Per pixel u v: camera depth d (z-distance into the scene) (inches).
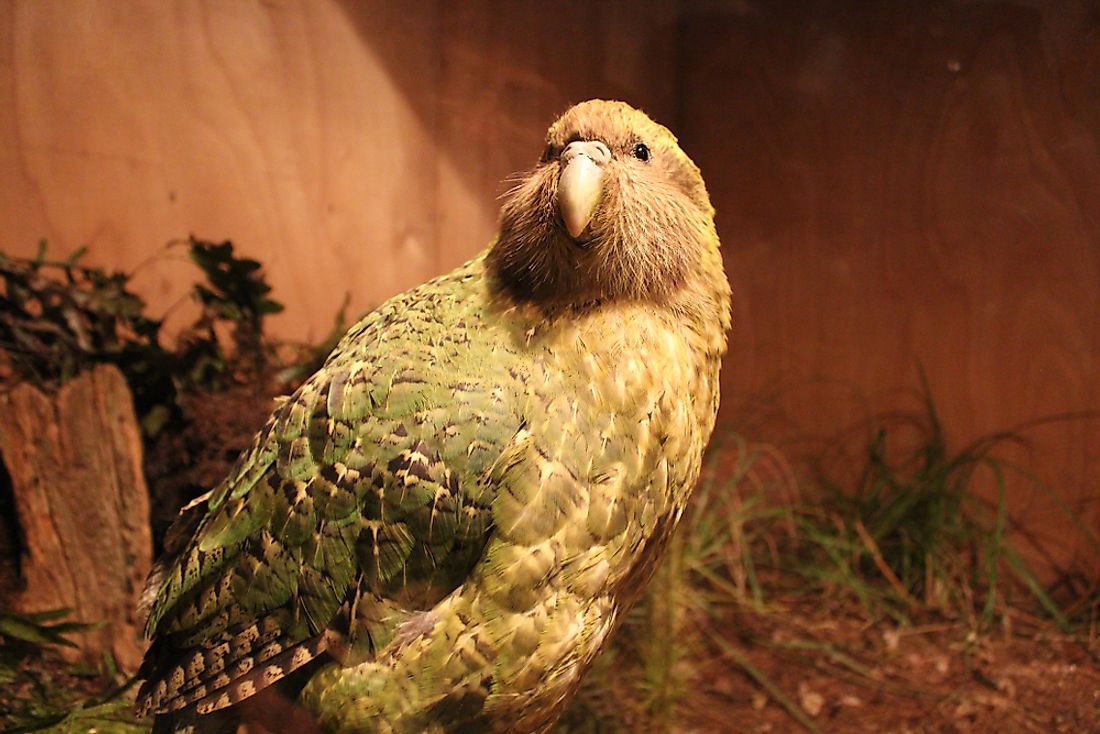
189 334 91.7
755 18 131.0
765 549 125.5
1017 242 113.3
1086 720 90.7
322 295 108.9
